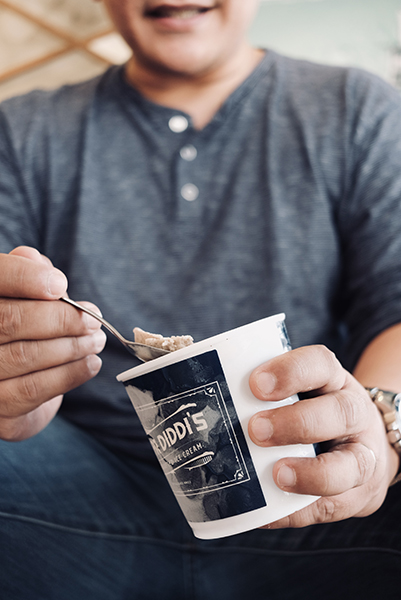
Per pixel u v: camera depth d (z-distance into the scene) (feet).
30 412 2.08
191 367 1.52
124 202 3.18
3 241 3.21
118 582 2.11
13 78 6.98
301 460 1.53
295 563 2.11
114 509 2.39
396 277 2.74
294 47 6.30
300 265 2.95
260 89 3.32
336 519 1.69
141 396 1.62
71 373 1.87
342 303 3.22
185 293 2.98
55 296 1.73
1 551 1.89
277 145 3.14
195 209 3.10
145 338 1.74
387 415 1.95
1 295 1.75
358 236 2.99
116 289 3.02
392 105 3.17
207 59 3.01
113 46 6.81
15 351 1.76
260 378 1.49
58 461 2.44
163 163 3.20
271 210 2.99
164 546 2.37
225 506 1.58
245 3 2.90
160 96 3.33
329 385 1.62
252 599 2.09
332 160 3.04
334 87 3.25
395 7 6.11
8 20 6.63
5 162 3.33
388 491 1.94
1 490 2.06
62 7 6.53
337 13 6.20
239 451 1.54
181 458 1.59
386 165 2.99
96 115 3.42
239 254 2.99
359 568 1.90
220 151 3.19
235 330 1.53
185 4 2.78
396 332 2.50
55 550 2.06
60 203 3.23
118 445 2.86
